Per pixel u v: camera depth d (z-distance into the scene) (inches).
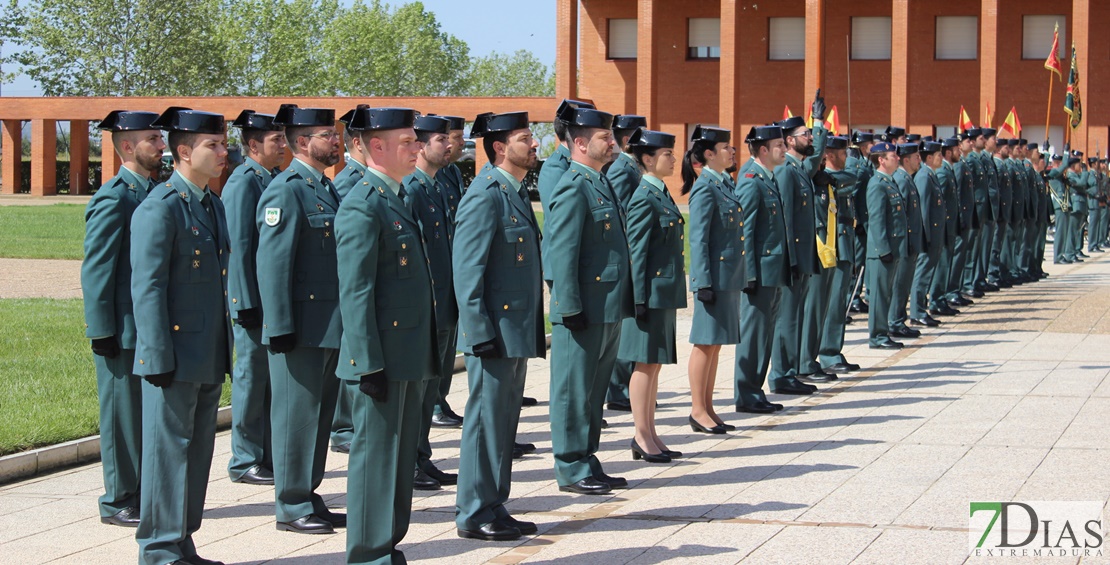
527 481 331.3
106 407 289.6
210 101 1936.5
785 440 373.1
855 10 1833.2
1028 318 655.1
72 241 1115.9
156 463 250.2
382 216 235.3
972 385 459.8
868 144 601.9
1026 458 337.1
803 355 481.7
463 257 274.8
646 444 350.0
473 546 269.0
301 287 290.7
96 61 2583.7
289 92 3048.7
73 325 590.6
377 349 233.3
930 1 1797.5
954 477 317.4
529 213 286.4
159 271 249.9
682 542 265.9
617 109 1966.0
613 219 309.6
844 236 500.1
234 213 320.2
